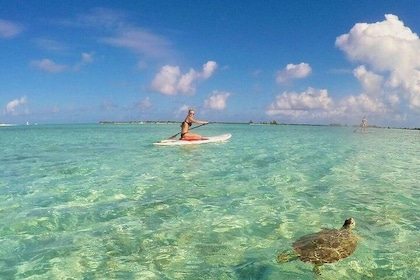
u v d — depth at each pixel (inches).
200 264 189.9
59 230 241.0
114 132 1750.7
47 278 176.9
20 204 302.5
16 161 569.0
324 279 171.5
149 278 175.6
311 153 689.0
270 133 1669.5
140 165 511.5
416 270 180.9
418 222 253.1
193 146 812.6
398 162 565.9
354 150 777.6
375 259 191.8
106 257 199.3
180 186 366.9
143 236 229.0
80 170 470.6
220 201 309.6
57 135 1461.6
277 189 354.6
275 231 235.9
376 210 282.0
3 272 183.0
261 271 180.2
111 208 289.7
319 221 255.3
